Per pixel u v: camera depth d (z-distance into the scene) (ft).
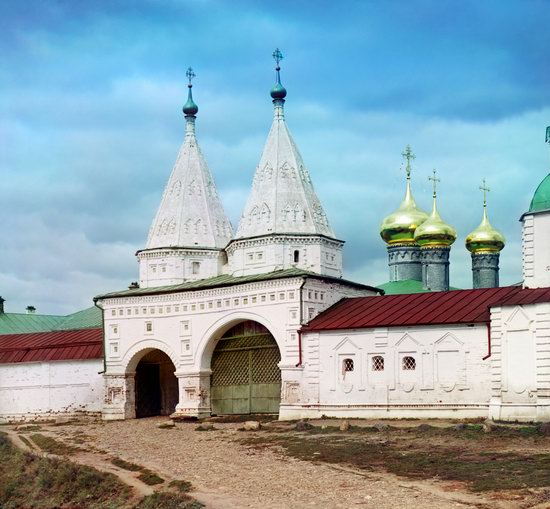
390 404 142.72
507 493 77.66
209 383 170.91
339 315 154.71
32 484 108.17
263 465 101.09
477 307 142.10
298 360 152.87
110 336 181.78
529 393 123.85
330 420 144.87
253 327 166.20
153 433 143.84
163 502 84.58
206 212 190.70
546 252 130.41
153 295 176.35
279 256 167.12
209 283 170.71
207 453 114.42
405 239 244.63
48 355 193.88
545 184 132.77
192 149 195.83
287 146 177.27
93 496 97.09
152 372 187.42
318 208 175.83
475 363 136.26
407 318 144.66
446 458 97.04
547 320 123.24
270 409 163.22
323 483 87.25
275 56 182.50
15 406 195.21
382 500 77.71
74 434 149.28
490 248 250.37
